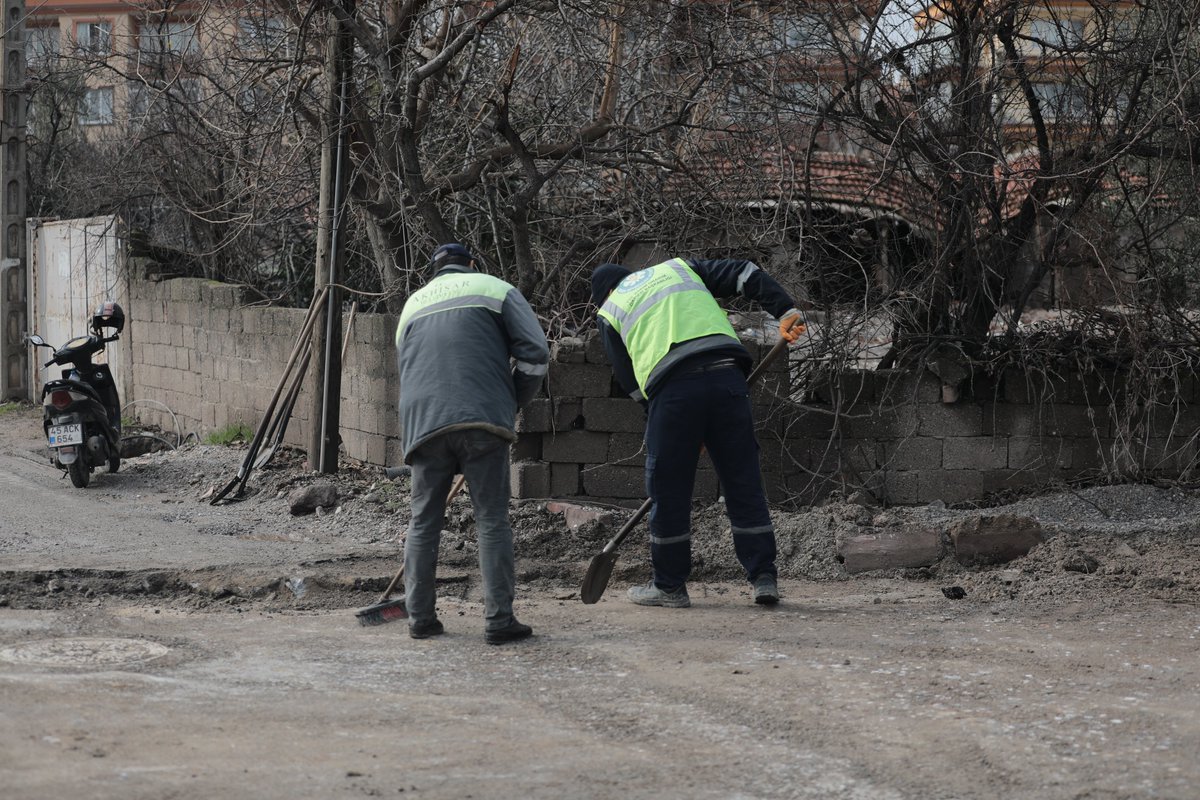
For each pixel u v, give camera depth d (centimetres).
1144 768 393
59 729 411
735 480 636
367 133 1042
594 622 599
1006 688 482
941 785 381
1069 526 756
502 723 439
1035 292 918
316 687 482
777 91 880
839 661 523
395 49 988
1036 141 870
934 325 873
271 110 1040
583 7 905
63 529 819
